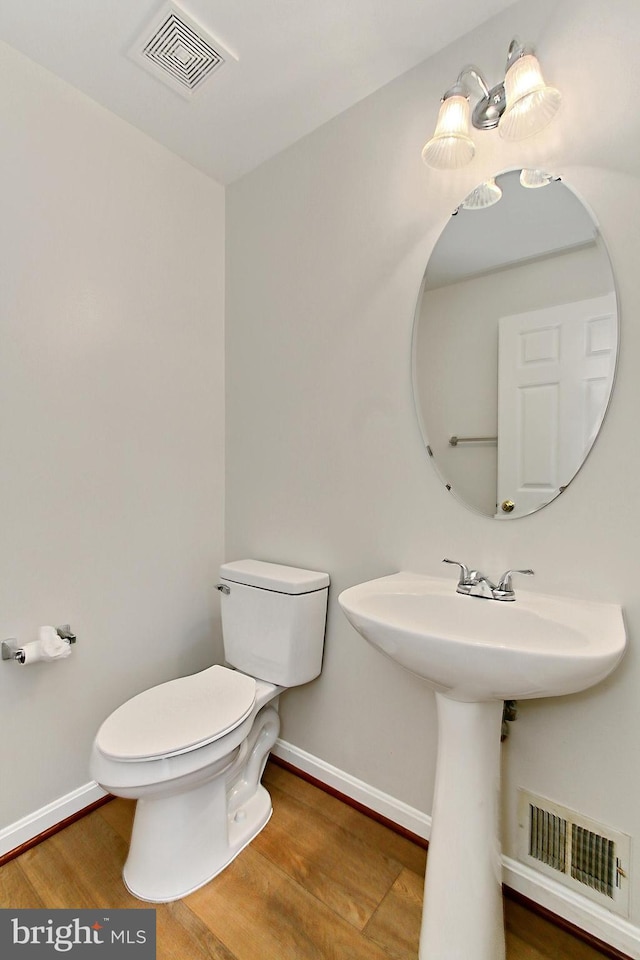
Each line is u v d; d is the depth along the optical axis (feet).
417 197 4.54
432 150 3.79
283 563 5.82
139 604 5.55
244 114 5.14
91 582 5.06
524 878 3.92
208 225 6.27
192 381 6.13
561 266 3.72
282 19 4.04
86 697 5.01
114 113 5.14
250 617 5.34
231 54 4.36
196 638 6.23
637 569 3.41
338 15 4.00
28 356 4.50
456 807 3.39
